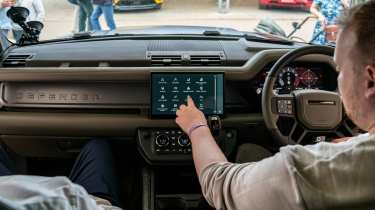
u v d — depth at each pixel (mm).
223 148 1862
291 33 3318
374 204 815
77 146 1951
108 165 1768
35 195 774
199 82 1779
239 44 2111
